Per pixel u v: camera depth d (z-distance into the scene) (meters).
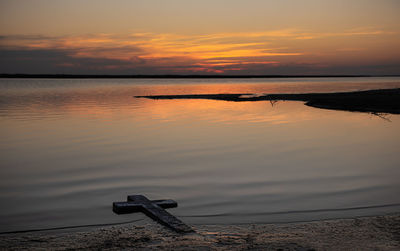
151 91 77.31
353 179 10.76
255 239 6.29
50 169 12.20
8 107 35.94
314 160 13.37
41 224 7.38
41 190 9.88
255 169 12.07
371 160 13.32
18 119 26.28
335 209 8.11
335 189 9.75
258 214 7.85
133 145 16.50
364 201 8.67
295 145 16.36
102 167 12.46
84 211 8.15
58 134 19.64
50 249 6.02
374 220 7.18
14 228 7.16
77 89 85.94
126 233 6.72
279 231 6.73
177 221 7.12
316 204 8.49
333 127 22.06
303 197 9.06
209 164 12.81
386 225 6.88
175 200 8.91
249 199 8.95
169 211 8.09
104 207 8.41
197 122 24.53
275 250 5.77
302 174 11.38
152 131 20.61
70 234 6.75
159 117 27.56
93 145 16.53
